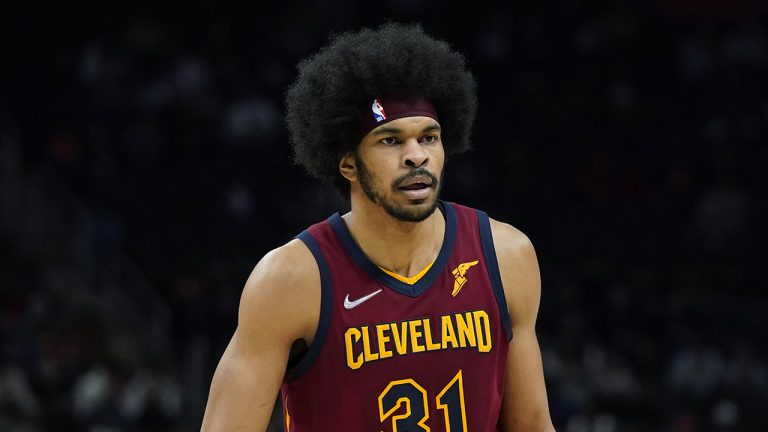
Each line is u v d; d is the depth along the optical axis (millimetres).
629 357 39500
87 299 39688
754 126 49719
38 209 43719
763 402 35219
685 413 35469
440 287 8891
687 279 43031
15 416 29016
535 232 45719
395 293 8789
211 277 40438
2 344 34188
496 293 9039
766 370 38625
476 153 47344
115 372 33469
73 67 49062
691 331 39312
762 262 44094
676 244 45156
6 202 43500
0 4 49656
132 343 39156
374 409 8633
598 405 35000
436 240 9023
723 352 39312
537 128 49312
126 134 46906
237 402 8641
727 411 34906
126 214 44469
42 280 40375
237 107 47531
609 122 49562
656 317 40844
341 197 9367
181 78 48125
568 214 46094
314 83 8961
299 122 9164
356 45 8781
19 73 48688
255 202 45125
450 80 8836
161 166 46281
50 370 33531
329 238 8914
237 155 46812
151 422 32188
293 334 8711
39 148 46406
